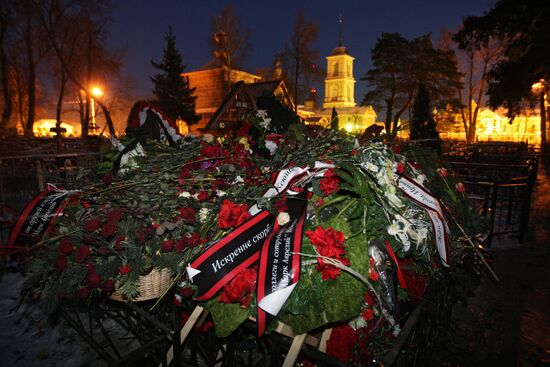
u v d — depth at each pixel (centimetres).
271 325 202
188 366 241
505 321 364
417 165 328
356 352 227
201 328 257
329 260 194
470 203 357
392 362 185
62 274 230
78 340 340
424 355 281
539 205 898
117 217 225
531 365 301
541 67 2256
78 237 231
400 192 261
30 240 261
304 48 2712
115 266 222
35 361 314
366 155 259
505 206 850
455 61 3494
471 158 1265
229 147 306
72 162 841
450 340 330
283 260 196
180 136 358
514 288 434
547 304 397
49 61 3164
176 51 2586
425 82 3469
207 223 247
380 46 3472
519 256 538
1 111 3180
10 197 656
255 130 330
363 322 226
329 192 239
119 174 292
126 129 333
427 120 966
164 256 229
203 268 205
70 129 4144
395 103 3672
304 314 194
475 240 346
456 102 3575
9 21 2498
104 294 260
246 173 274
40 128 3516
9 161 813
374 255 238
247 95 1612
